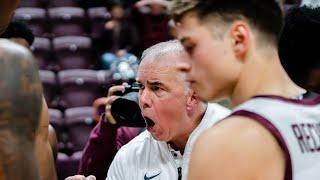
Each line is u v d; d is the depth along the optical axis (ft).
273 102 5.84
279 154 5.64
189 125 8.68
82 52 31.17
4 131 5.24
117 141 10.95
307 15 7.91
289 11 8.13
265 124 5.66
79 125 24.64
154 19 29.17
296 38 7.91
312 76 7.98
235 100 5.99
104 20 33.40
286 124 5.75
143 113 8.71
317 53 7.86
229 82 5.89
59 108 27.17
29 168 5.30
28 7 34.58
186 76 6.25
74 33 33.17
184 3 5.86
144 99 8.63
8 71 5.32
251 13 5.81
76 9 33.78
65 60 30.91
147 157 9.09
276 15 5.90
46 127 7.82
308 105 6.07
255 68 5.88
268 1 5.85
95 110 16.84
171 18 6.03
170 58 8.50
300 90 6.32
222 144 5.59
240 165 5.54
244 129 5.64
